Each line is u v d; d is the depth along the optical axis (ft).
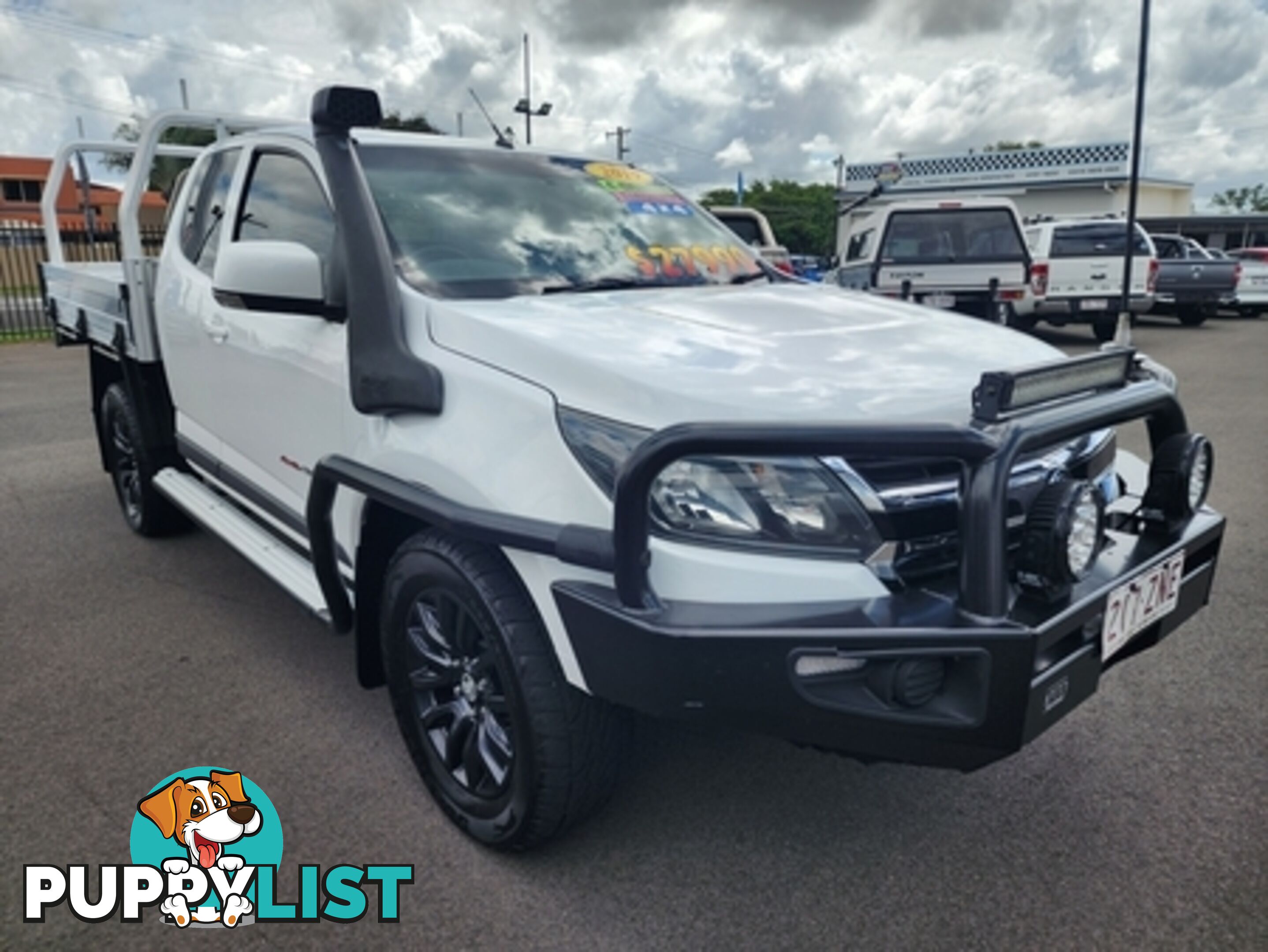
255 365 11.10
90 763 9.86
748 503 6.92
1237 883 7.96
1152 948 7.28
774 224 231.30
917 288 36.83
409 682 8.97
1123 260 42.70
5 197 142.41
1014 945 7.34
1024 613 6.73
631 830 8.74
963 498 6.64
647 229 11.68
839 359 7.97
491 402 7.80
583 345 7.75
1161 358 41.16
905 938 7.43
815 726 6.68
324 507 9.34
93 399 17.31
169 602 14.08
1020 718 6.52
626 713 7.89
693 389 7.06
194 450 14.02
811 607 6.72
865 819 8.89
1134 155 37.83
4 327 54.03
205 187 13.44
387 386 8.37
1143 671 11.66
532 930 7.55
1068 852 8.41
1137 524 8.55
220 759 9.94
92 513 18.60
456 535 7.69
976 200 37.04
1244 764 9.68
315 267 9.02
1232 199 253.03
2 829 8.79
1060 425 6.95
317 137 9.29
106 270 17.20
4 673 11.85
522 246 10.30
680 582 6.90
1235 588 14.19
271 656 12.32
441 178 10.68
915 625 6.53
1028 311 43.14
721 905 7.80
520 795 7.84
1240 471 20.85
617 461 7.04
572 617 7.11
